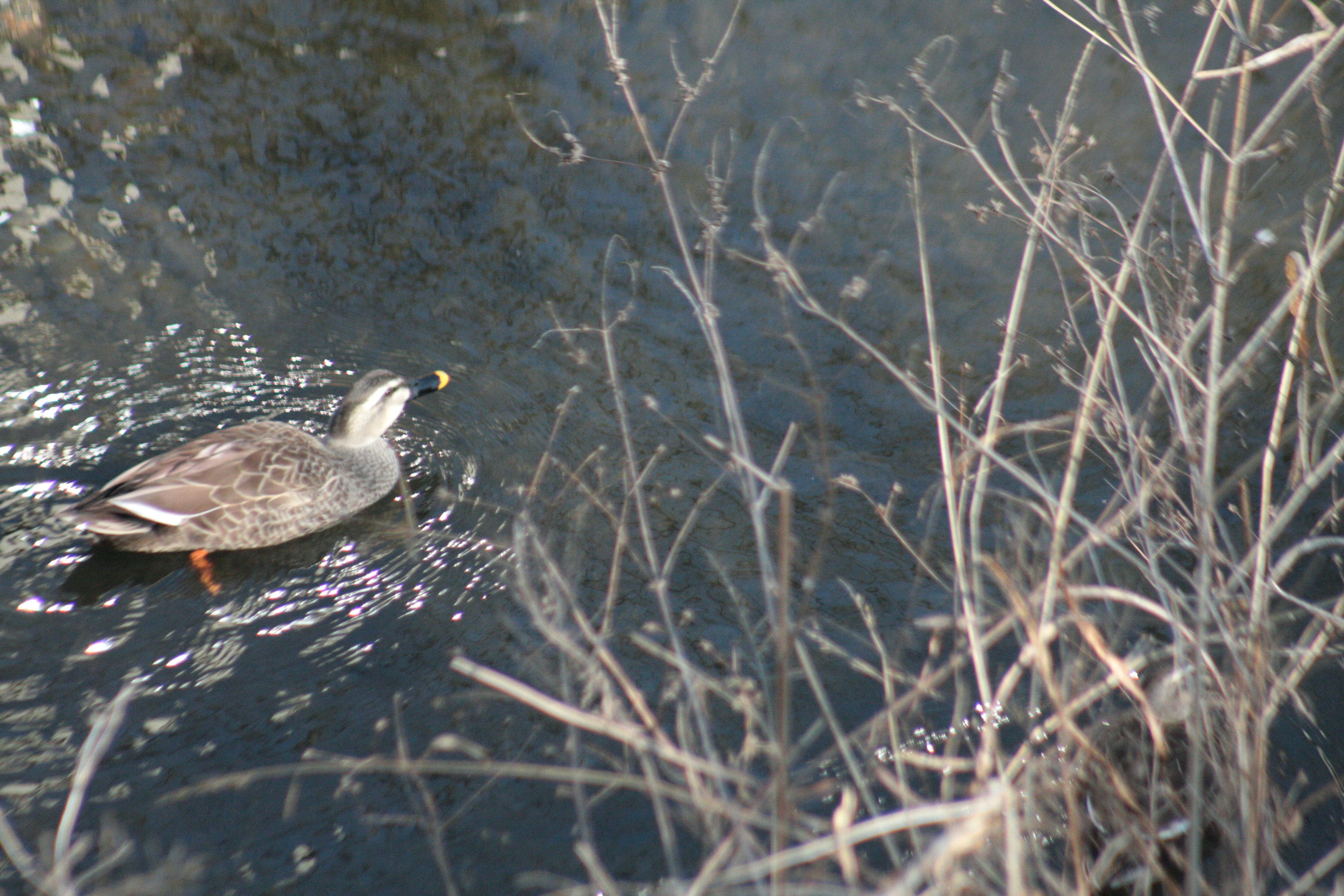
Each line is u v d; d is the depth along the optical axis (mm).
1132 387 13039
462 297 14312
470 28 17984
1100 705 9398
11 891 7820
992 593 10594
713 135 16359
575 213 15406
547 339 13797
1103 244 10508
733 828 7238
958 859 6242
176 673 9844
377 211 15352
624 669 9984
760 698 9586
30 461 11742
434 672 9984
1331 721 9445
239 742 9203
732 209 15375
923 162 15812
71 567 10844
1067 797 6945
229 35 17844
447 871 8062
